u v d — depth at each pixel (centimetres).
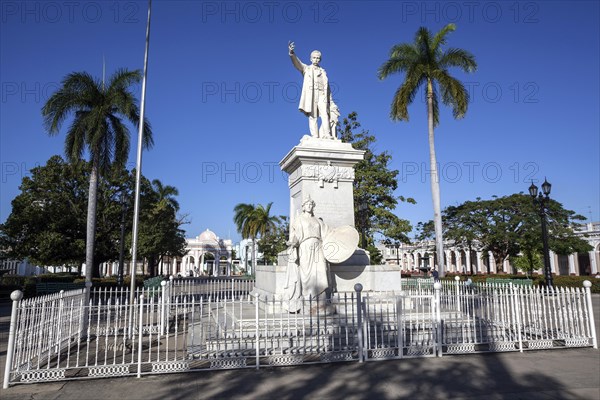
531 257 3484
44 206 2934
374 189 2389
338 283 1052
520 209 3469
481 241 3731
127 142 2197
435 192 2244
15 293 661
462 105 2273
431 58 2355
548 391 583
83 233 3008
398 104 2339
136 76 2198
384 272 1064
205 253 8369
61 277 2862
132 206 3112
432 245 5059
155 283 1761
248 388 605
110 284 2783
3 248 3108
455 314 962
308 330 846
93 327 1175
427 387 605
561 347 844
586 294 873
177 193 4716
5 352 903
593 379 636
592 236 4784
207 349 771
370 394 577
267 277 1122
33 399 573
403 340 841
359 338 750
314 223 970
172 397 571
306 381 636
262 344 795
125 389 611
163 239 3916
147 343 936
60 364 761
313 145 1155
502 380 636
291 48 1205
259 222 5031
